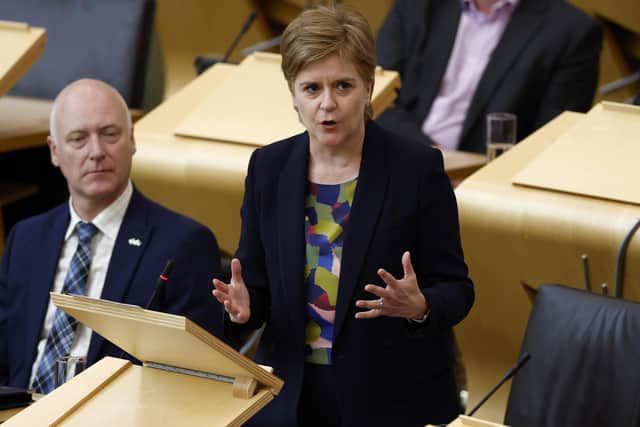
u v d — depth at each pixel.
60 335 10.38
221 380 7.65
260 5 25.03
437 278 8.62
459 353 11.54
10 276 10.77
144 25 18.80
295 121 12.64
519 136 15.70
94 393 7.54
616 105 11.64
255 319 8.79
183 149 12.69
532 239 10.70
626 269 10.27
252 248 8.85
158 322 6.81
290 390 8.57
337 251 8.54
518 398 9.02
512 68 15.65
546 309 9.08
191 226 10.56
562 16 15.71
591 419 8.69
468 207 10.98
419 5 16.52
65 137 10.52
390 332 8.61
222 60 16.64
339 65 8.10
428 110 16.17
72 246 10.73
